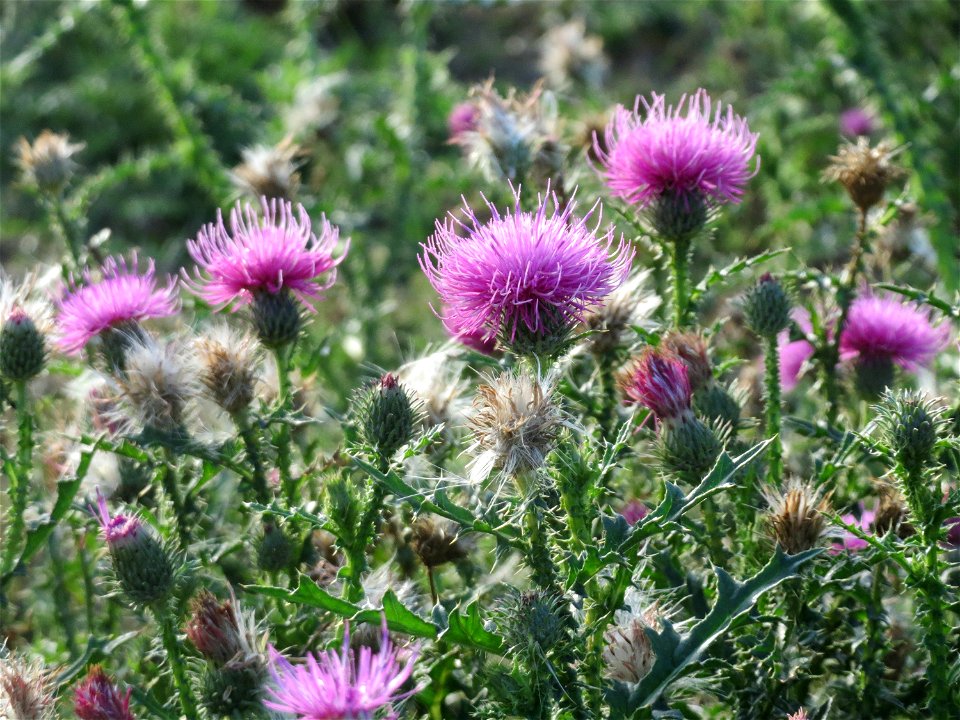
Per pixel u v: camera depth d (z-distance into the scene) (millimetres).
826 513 502
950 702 502
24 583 664
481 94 633
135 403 545
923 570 497
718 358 655
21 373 563
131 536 503
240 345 550
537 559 499
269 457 565
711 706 538
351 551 519
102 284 582
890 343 587
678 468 517
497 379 502
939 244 722
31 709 492
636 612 501
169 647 509
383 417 521
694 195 561
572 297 510
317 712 436
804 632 506
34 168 680
